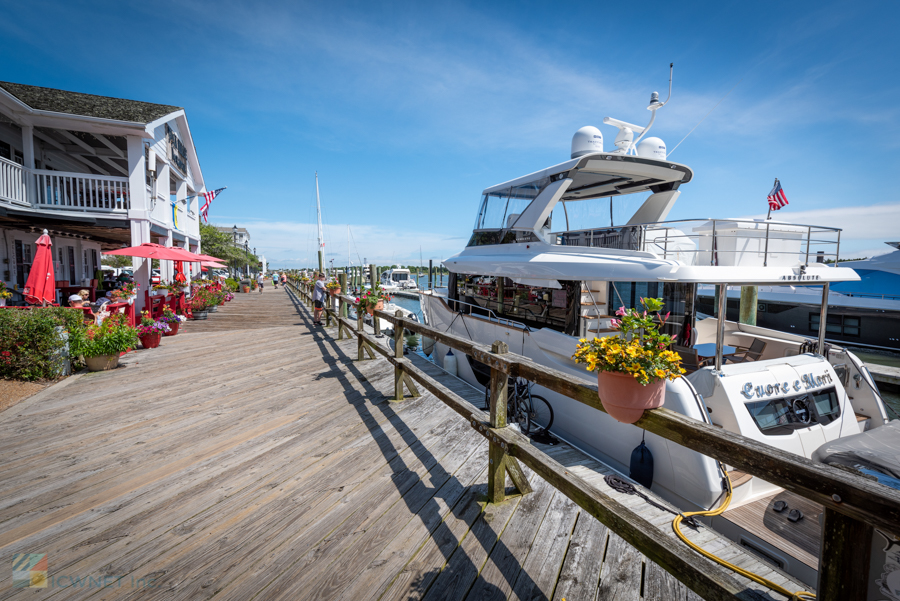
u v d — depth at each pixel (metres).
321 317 12.29
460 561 2.28
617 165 5.40
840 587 1.13
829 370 4.07
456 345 3.40
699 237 4.33
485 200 7.34
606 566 2.25
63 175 9.68
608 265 4.43
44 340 5.73
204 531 2.53
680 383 3.58
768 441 3.54
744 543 3.17
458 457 3.53
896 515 0.95
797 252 4.50
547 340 5.36
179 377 6.09
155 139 11.73
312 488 3.03
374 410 4.68
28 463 3.40
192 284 16.03
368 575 2.17
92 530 2.53
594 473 3.81
